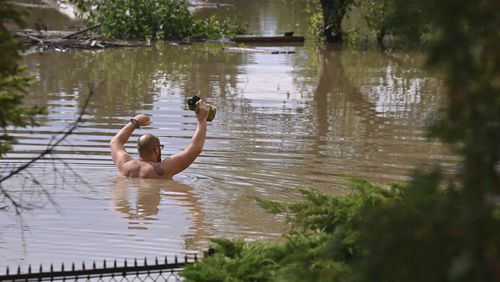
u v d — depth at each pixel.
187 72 23.67
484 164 3.65
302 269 5.48
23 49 5.16
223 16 39.78
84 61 25.53
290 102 19.16
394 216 3.76
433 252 3.53
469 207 3.60
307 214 6.79
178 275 6.98
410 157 13.77
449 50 3.62
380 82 22.48
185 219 10.13
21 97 5.37
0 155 5.87
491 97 3.65
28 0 41.88
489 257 3.51
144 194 11.12
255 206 10.70
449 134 3.76
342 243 5.89
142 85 21.12
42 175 11.89
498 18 3.58
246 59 26.89
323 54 28.69
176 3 32.06
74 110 17.28
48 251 8.92
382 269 3.64
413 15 3.97
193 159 12.09
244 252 6.50
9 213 10.13
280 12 42.31
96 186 11.44
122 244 9.20
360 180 6.91
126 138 12.51
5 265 8.45
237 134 15.35
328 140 15.09
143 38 31.47
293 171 12.62
